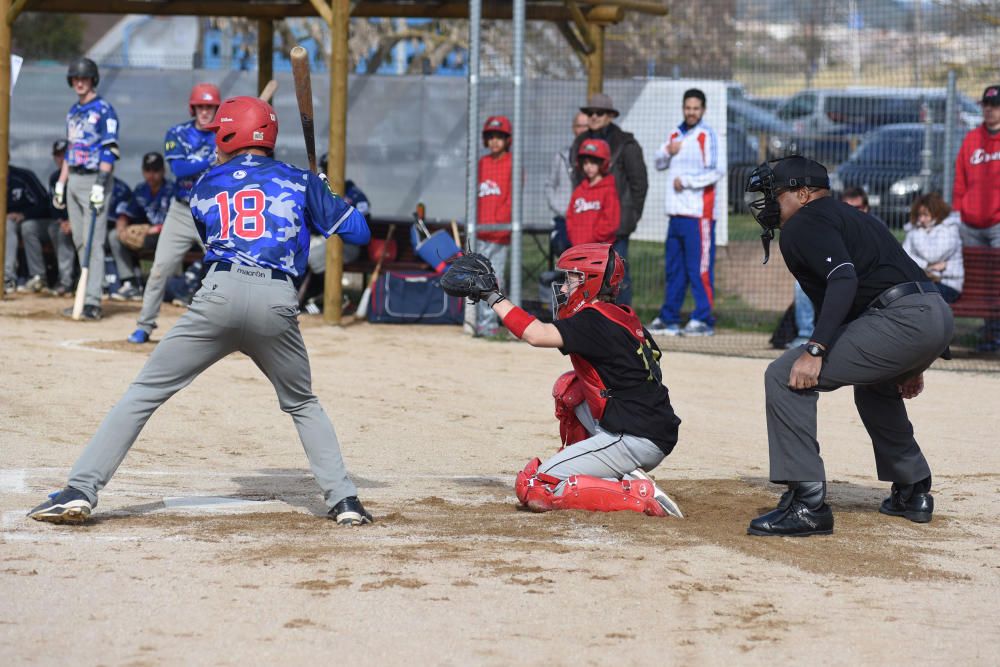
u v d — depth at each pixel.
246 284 8.27
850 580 7.50
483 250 20.95
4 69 22.17
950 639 6.39
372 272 22.61
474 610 6.60
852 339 8.61
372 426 13.39
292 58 8.65
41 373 15.22
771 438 8.73
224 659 5.79
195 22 50.69
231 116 8.76
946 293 19.64
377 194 27.94
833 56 39.12
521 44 19.92
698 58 40.50
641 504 9.20
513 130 20.48
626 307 9.41
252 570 7.28
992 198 20.17
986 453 12.57
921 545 8.54
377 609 6.57
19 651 5.82
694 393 15.95
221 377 15.59
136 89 27.41
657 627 6.42
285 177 8.62
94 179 20.22
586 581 7.21
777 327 20.39
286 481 10.63
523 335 8.92
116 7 24.31
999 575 7.74
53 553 7.57
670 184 20.98
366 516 8.77
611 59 40.91
